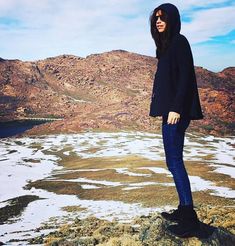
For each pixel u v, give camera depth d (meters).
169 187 109.00
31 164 187.62
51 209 92.12
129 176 135.88
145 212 74.50
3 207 98.31
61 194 112.75
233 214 19.33
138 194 100.75
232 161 173.00
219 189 105.94
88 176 142.25
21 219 82.12
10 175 155.38
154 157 185.25
